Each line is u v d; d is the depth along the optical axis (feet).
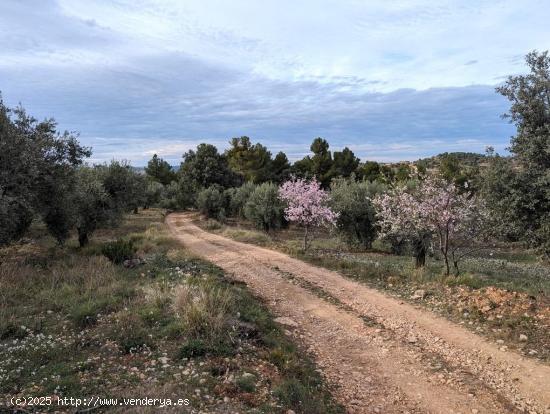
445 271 42.55
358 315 32.73
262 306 34.27
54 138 54.29
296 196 68.13
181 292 28.17
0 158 43.14
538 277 54.75
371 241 77.30
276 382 19.16
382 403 19.48
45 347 22.31
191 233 103.71
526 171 31.53
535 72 31.40
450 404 19.19
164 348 22.09
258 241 81.82
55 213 59.06
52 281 37.73
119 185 76.28
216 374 19.33
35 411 15.58
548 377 20.81
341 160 185.26
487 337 26.35
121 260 49.67
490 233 39.01
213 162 215.51
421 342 26.71
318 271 49.49
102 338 23.57
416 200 44.42
